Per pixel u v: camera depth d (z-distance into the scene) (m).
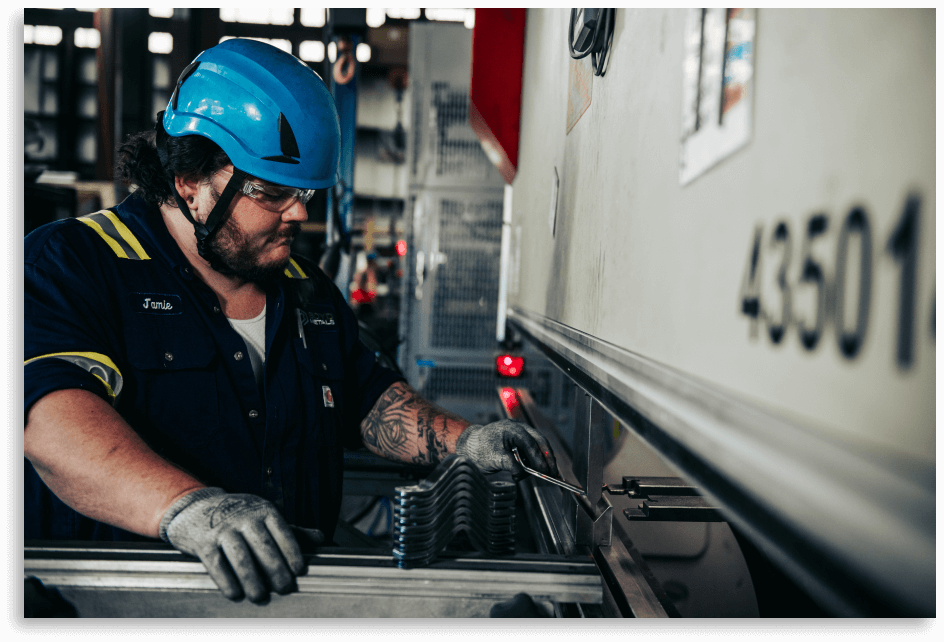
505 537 0.76
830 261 0.30
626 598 0.74
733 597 1.19
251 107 0.93
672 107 0.54
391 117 11.71
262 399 1.08
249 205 0.97
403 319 3.49
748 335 0.38
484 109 2.41
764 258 0.37
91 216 1.05
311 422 1.13
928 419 0.24
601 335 0.81
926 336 0.24
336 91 3.44
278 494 1.06
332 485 1.17
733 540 1.27
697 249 0.47
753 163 0.38
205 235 0.98
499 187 3.44
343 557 0.72
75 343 0.85
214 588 0.67
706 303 0.45
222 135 0.93
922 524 0.23
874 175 0.27
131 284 1.00
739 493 0.36
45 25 10.46
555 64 1.49
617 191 0.75
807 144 0.33
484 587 0.69
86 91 10.70
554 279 1.35
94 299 0.94
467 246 3.47
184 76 0.98
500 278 3.40
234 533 0.65
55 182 5.63
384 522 2.77
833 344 0.30
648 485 0.97
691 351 0.48
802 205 0.33
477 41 2.38
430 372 3.49
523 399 2.27
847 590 0.27
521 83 2.40
